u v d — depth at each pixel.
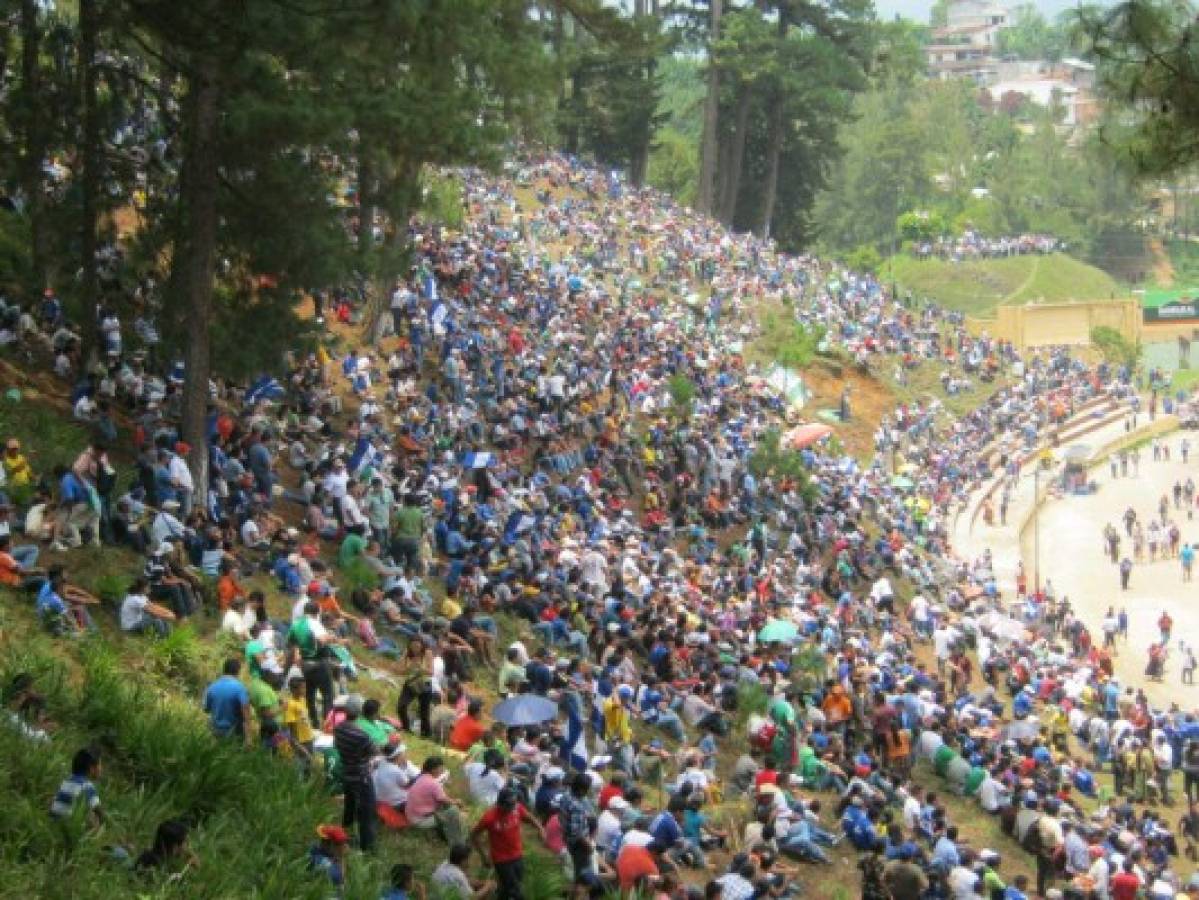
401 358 44.44
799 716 33.44
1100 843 32.34
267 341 32.28
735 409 59.59
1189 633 61.50
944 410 83.56
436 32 28.98
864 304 90.12
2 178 33.34
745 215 110.25
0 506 23.27
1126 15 16.03
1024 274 143.12
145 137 34.53
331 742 21.42
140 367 34.22
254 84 28.28
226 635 24.06
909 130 172.25
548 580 33.12
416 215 58.56
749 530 47.97
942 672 43.97
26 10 31.38
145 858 15.63
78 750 17.72
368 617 29.14
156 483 27.97
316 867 17.22
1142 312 127.44
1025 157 174.88
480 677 28.80
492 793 21.75
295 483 34.41
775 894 22.94
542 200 80.81
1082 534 75.81
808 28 102.56
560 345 54.44
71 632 21.81
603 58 94.75
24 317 32.91
